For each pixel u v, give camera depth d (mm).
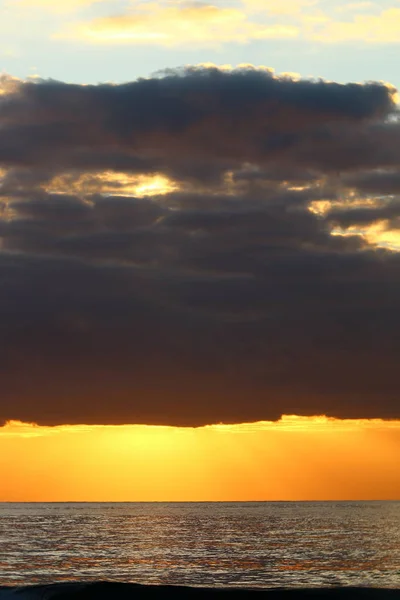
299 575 146500
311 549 199250
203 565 162625
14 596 102812
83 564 164375
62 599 101875
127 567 159500
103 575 147250
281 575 146500
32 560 172375
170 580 140000
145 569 156375
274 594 103062
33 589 104125
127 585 105688
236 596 102875
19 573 150250
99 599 102438
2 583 136250
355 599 101000
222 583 135875
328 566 160500
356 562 167750
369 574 148000
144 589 104375
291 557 178750
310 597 102688
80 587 105312
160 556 181375
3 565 162625
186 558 176875
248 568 157625
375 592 102688
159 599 101562
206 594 103812
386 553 187500
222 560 172625
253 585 133250
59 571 153000
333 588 105688
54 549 199625
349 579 141125
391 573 149125
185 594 103750
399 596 101688
